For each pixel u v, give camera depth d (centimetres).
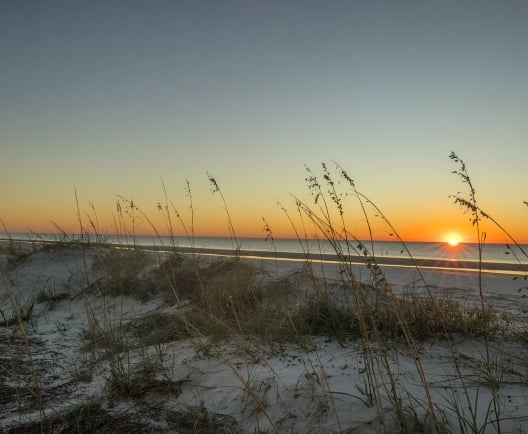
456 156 276
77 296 794
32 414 337
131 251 913
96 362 453
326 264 1168
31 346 535
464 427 273
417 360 278
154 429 306
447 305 523
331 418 295
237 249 775
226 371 380
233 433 296
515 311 614
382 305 503
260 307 539
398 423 277
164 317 600
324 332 473
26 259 974
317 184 320
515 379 342
